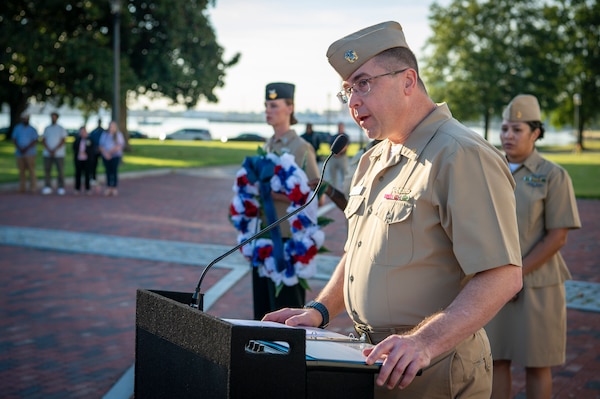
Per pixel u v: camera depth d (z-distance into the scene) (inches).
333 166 749.9
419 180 95.7
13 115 1787.6
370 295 98.4
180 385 79.5
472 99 2315.5
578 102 2417.6
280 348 81.0
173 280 360.5
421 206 94.7
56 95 1712.6
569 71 2480.3
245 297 327.3
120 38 1481.3
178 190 842.8
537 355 167.9
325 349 83.7
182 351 79.3
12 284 345.7
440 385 95.3
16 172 996.6
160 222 566.9
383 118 96.7
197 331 76.5
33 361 238.4
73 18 1472.7
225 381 71.6
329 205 695.7
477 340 99.5
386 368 80.0
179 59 1546.5
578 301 322.7
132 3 1488.7
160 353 83.8
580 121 2501.2
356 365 79.2
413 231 95.3
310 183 201.2
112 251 432.1
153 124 3663.9
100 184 882.8
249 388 72.2
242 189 205.0
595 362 239.8
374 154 107.6
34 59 1408.7
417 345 83.1
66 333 269.7
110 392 210.4
